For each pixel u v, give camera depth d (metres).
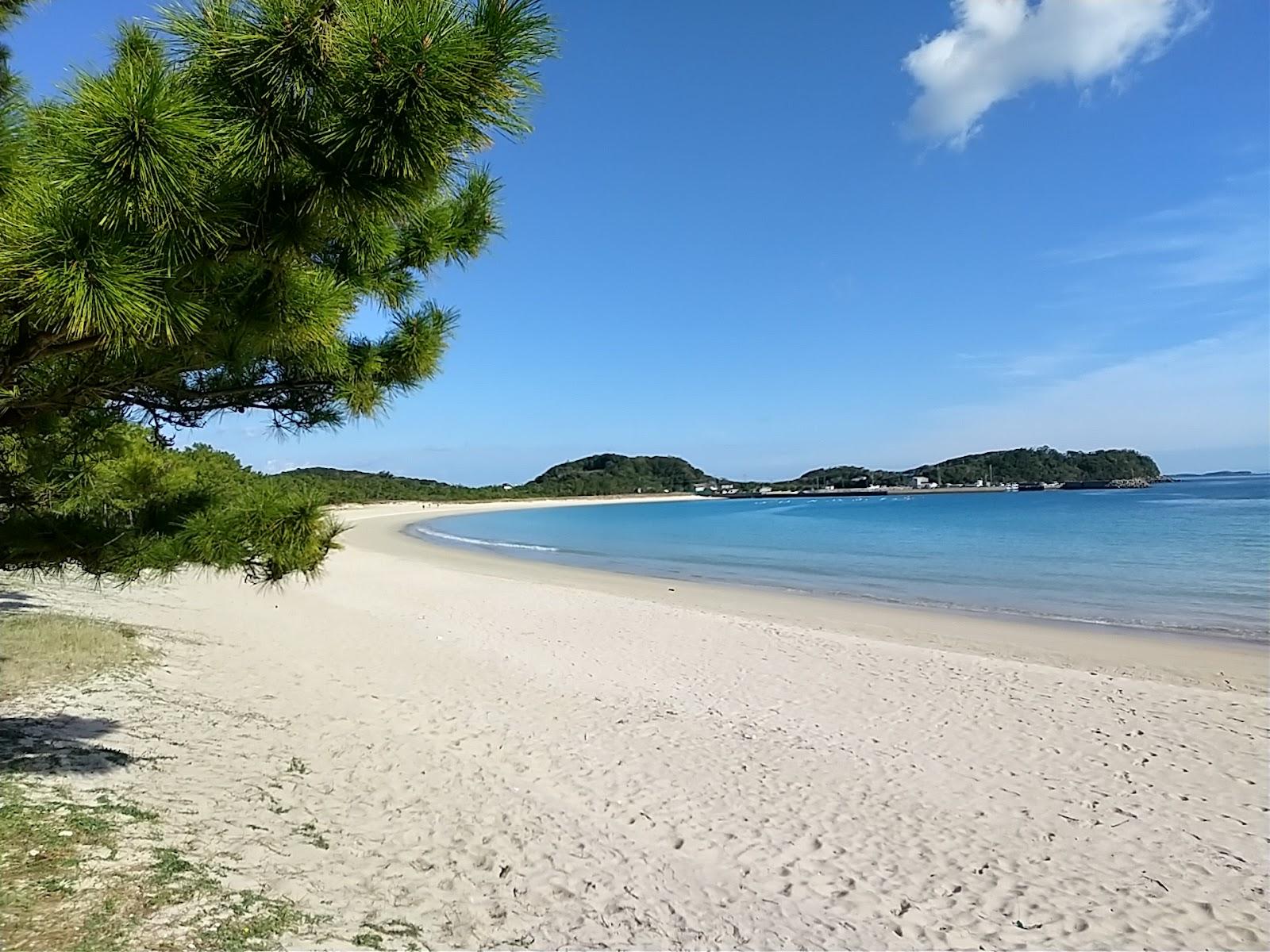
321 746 6.90
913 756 7.46
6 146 2.31
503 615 15.92
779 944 4.27
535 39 2.36
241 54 2.23
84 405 3.30
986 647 13.70
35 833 4.23
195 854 4.37
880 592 21.64
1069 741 8.00
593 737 7.67
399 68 2.15
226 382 3.90
